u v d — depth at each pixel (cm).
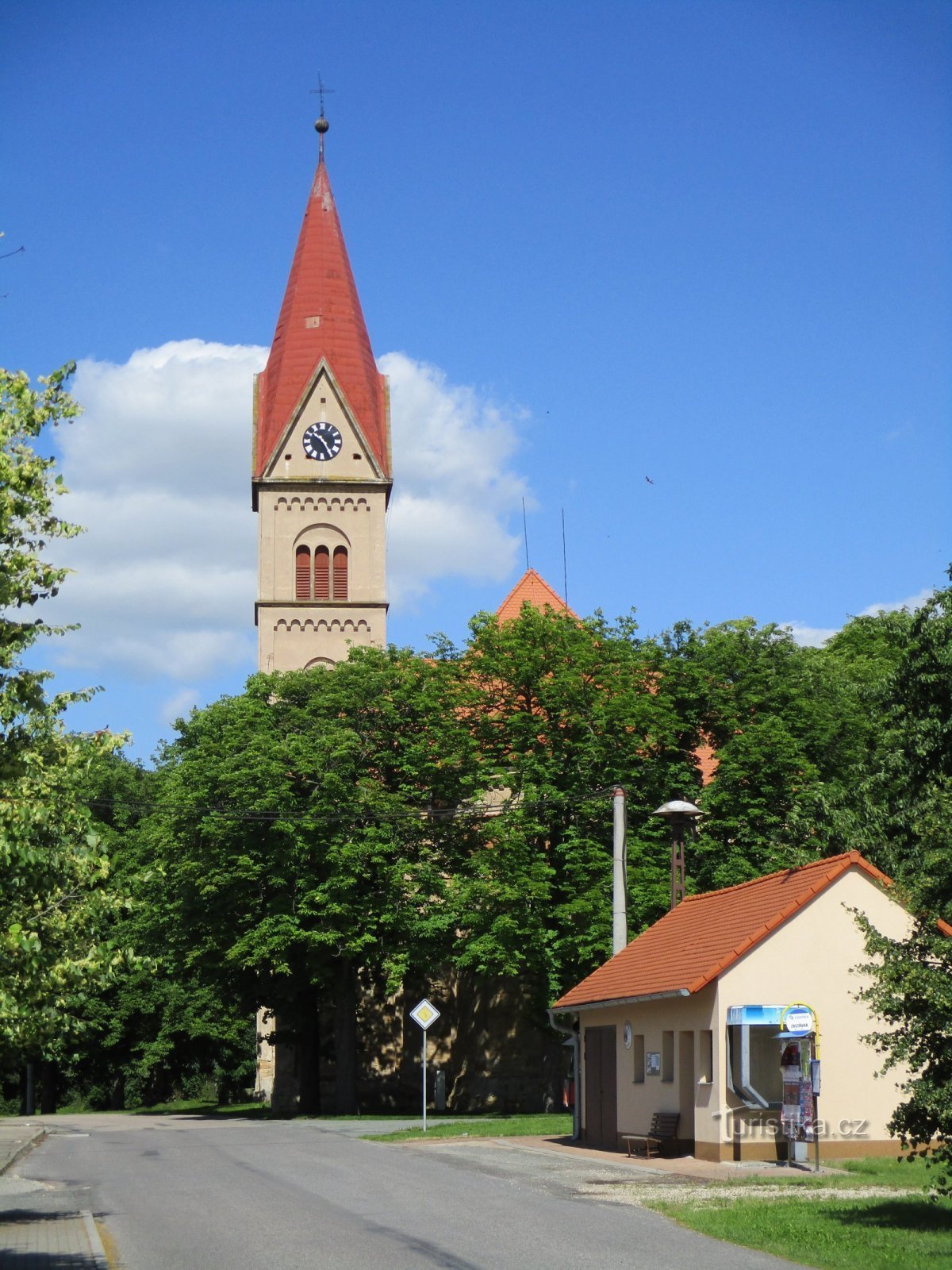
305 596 7412
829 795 4250
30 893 1672
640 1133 3225
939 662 3481
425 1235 1809
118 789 6988
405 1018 6291
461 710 5412
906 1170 2641
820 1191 2300
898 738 3781
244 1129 4578
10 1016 1686
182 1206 2230
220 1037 7038
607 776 4959
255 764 5047
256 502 7750
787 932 2919
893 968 1788
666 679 5166
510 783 5012
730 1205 2091
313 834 4972
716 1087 2875
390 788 5334
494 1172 2725
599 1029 3512
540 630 5312
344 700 5328
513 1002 6178
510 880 4809
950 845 1925
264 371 7694
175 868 5094
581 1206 2133
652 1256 1620
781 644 5347
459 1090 6238
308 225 7812
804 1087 2762
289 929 4866
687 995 2891
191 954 5156
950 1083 1731
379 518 7500
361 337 7694
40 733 1727
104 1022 7031
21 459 1677
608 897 4731
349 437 7506
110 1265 1600
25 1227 1964
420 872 5047
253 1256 1650
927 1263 1513
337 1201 2227
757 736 4900
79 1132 4728
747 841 4838
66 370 1706
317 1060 5550
